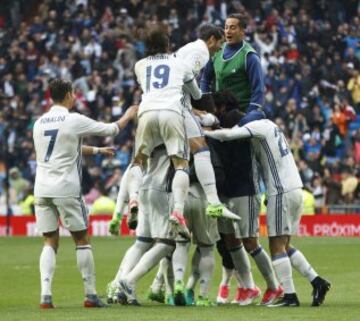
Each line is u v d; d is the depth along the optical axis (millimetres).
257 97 20922
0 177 51406
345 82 54562
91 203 49375
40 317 16953
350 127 52469
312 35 56719
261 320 16328
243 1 58969
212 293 23188
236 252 20391
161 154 19625
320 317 16812
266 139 19188
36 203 19109
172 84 19219
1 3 62562
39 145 18953
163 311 17938
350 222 45844
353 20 58062
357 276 26484
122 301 19578
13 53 58938
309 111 52156
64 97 19078
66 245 39969
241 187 19875
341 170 48844
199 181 19453
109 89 55469
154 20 58938
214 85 21969
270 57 55125
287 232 19125
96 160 49969
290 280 19141
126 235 47375
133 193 19312
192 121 19438
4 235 47938
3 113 54344
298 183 19250
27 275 27531
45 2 61500
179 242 19438
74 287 24328
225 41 21859
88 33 58656
